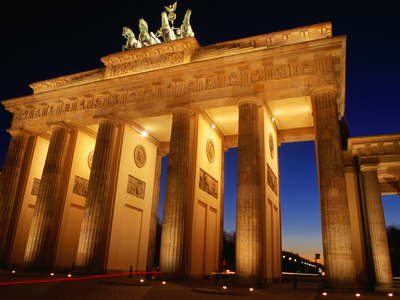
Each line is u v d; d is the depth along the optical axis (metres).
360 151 42.25
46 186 51.72
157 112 48.88
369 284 38.56
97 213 46.28
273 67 43.44
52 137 54.62
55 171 52.78
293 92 42.16
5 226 53.91
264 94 42.97
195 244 44.31
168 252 39.78
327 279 33.44
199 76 46.38
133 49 53.91
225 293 27.78
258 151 41.53
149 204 59.56
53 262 49.62
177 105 46.34
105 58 54.94
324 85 40.09
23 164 59.16
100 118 51.06
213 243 51.00
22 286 26.94
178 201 41.81
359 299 26.73
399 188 49.62
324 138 38.06
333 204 35.19
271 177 48.12
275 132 54.72
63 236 52.06
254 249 36.69
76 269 43.84
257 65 43.50
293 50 41.66
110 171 50.28
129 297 22.84
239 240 37.44
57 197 53.53
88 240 44.88
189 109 46.34
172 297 23.75
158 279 38.91
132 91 50.88
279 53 42.25
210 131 53.78
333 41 40.00
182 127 45.41
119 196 50.66
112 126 51.50
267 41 46.28
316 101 40.41
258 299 25.14
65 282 31.80
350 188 42.72
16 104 58.69
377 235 39.09
